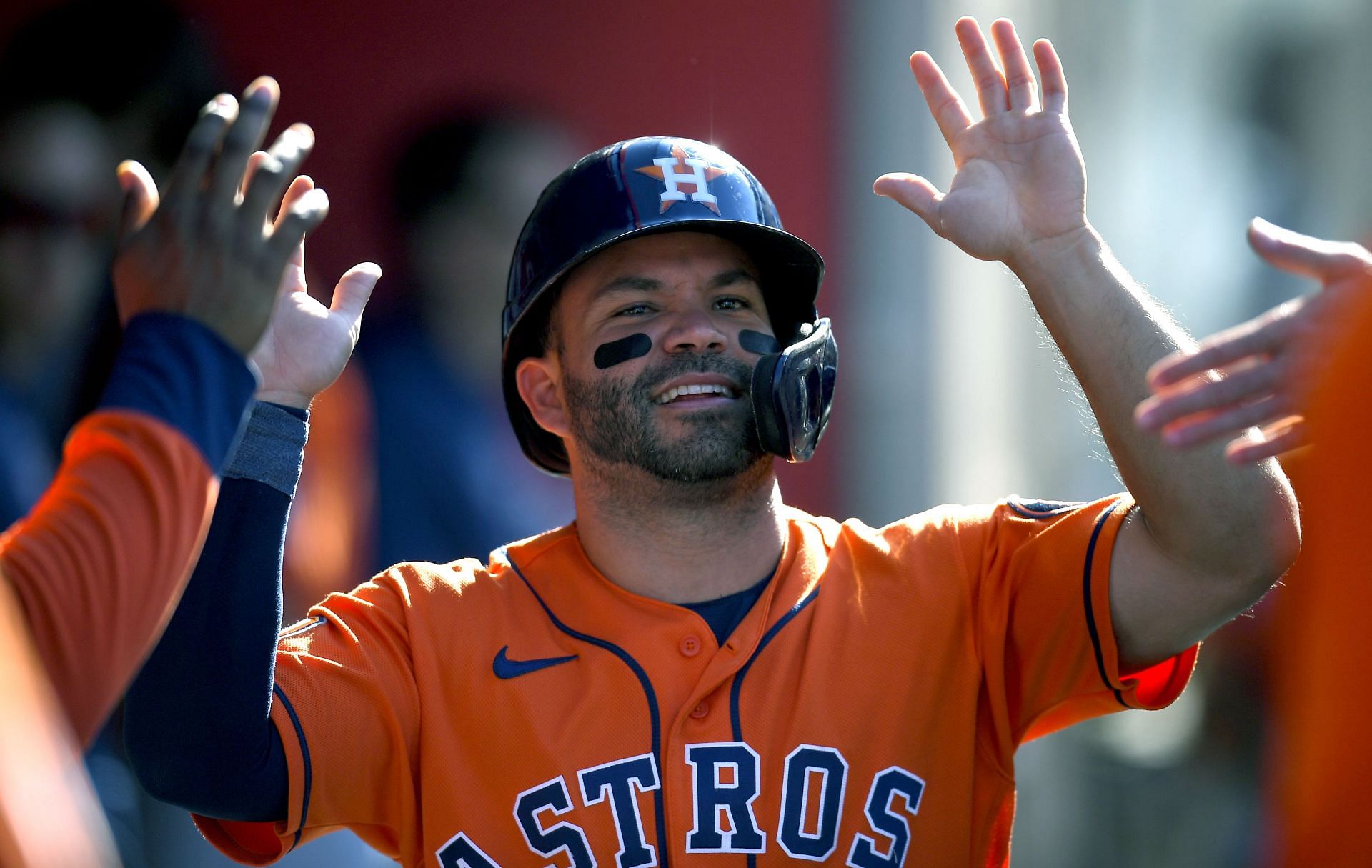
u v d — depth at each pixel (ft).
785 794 32.04
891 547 35.32
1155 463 31.24
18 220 41.96
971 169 33.76
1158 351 31.86
